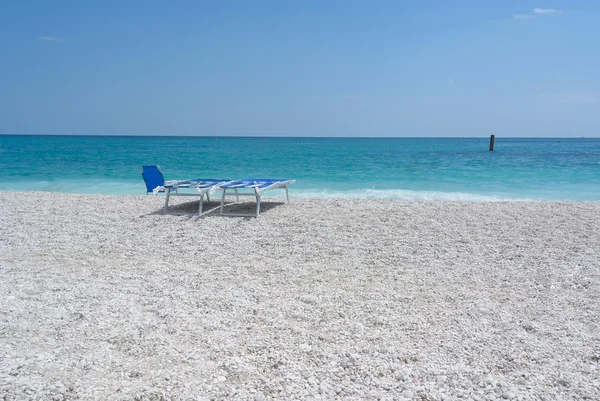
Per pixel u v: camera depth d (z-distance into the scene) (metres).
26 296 4.49
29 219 8.30
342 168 23.84
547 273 5.31
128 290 4.74
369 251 6.22
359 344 3.54
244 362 3.25
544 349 3.47
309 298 4.50
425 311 4.20
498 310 4.22
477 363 3.26
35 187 15.69
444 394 2.87
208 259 5.92
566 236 6.96
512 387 2.94
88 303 4.34
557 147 70.38
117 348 3.43
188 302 4.40
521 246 6.43
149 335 3.65
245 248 6.41
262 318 4.03
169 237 7.03
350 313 4.15
